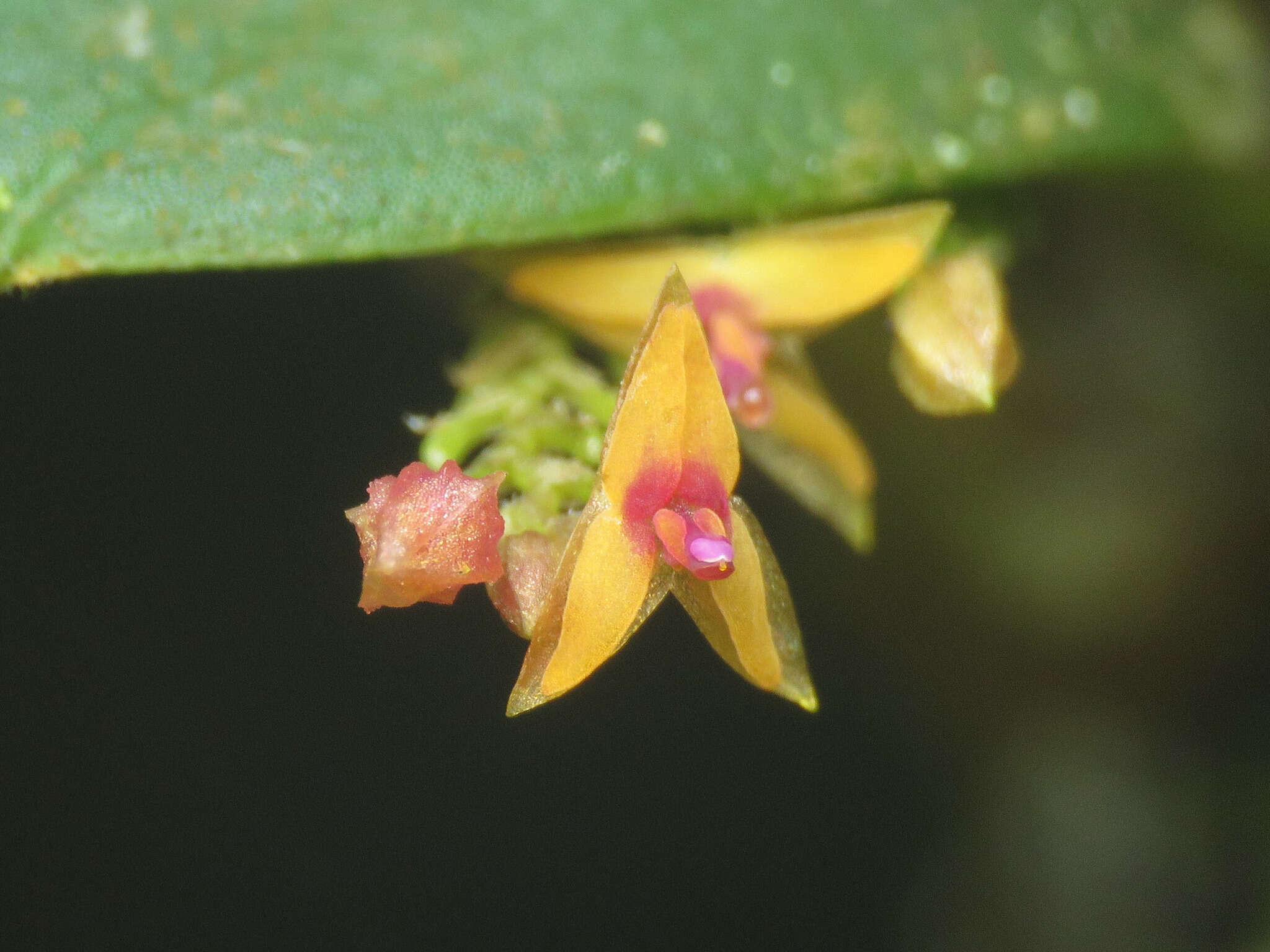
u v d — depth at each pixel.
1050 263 0.09
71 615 0.09
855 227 0.08
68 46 0.08
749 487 0.09
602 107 0.08
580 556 0.07
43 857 0.09
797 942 0.09
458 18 0.08
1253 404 0.09
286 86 0.08
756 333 0.08
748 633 0.07
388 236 0.08
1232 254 0.09
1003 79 0.09
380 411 0.09
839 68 0.08
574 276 0.08
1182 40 0.09
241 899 0.09
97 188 0.08
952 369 0.08
